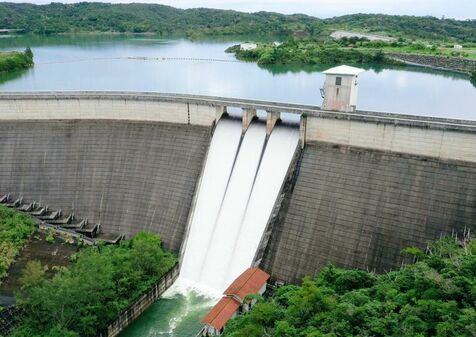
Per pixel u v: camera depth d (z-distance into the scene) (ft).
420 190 155.94
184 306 164.76
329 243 161.79
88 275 143.02
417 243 149.69
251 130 197.47
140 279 164.14
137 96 216.95
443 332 90.94
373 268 152.25
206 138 205.05
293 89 407.23
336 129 176.35
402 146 164.04
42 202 211.82
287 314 121.49
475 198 147.02
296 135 187.11
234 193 189.16
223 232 184.24
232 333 121.19
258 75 496.64
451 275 111.04
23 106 227.61
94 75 497.05
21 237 186.39
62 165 217.36
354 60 590.55
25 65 549.13
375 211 159.84
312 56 596.70
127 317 152.87
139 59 634.43
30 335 134.41
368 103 359.05
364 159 169.68
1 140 225.56
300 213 170.91
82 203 207.92
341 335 103.76
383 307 109.40
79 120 225.76
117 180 209.05
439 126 154.81
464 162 152.87
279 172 183.01
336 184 170.19
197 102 206.69
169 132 213.05
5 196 213.66
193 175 199.72
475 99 370.53
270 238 170.60
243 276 157.07
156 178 204.64
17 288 159.74
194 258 184.03
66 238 189.47
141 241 172.96
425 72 521.65
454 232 146.10
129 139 216.54
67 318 137.80
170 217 195.00
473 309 96.12
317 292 122.42
